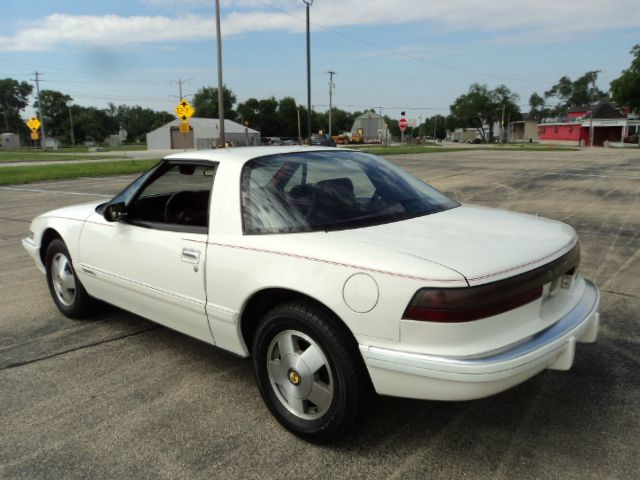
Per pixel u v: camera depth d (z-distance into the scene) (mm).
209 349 4070
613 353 3812
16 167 25609
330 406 2691
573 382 3412
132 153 51500
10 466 2691
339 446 2799
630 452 2693
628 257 6465
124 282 3797
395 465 2633
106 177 20391
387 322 2424
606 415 3033
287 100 111062
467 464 2625
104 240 3936
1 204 12672
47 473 2635
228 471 2619
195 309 3275
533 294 2559
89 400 3322
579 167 22266
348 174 3436
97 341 4238
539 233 2971
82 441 2893
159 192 3900
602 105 77188
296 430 2852
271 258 2816
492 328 2406
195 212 3607
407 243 2660
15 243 8008
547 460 2641
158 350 4055
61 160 34688
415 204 3322
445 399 2379
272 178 3170
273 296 2963
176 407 3227
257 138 70125
